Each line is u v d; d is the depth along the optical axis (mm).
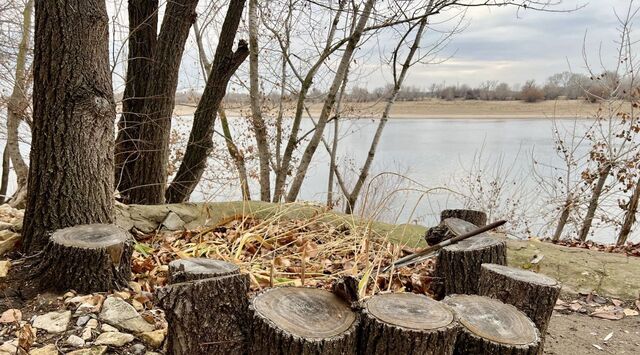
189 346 2215
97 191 3404
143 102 5473
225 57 5785
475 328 2307
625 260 4598
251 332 2150
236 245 4008
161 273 3402
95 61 3316
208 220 4793
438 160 10945
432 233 3918
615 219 7719
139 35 5469
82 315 2596
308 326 2074
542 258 4523
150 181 5445
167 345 2328
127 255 3051
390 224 5172
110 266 2902
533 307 2727
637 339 3244
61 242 2855
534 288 2719
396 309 2240
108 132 3467
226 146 7938
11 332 2461
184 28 5316
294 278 3545
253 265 3611
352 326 2125
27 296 2789
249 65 7410
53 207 3264
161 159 5488
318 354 1961
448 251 3355
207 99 5945
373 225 4984
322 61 6879
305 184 9695
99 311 2648
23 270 3010
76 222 3311
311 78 7043
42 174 3270
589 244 6262
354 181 9141
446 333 2076
